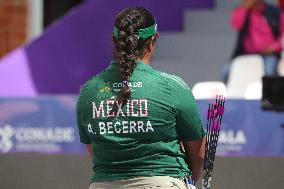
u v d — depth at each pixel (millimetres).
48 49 32531
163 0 33094
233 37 31703
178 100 11773
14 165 18953
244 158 17891
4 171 18984
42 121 24969
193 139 12023
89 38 32625
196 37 31906
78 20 32625
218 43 31672
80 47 32656
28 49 32531
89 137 12289
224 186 17891
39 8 38031
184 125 11898
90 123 12070
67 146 24812
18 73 32250
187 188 11922
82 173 18609
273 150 22641
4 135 25156
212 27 32781
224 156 17938
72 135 24797
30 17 38031
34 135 25094
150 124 11695
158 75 11914
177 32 32844
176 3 33344
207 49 31781
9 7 38125
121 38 11922
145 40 12078
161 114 11727
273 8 29625
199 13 32938
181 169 11898
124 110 11789
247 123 22734
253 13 29625
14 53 32531
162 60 31641
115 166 11844
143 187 11656
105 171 11938
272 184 17828
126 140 11750
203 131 12117
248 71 29234
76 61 32625
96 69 32625
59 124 24828
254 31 29594
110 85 12008
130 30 11898
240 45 29719
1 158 19016
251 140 22719
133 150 11727
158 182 11641
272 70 29188
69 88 32625
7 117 25172
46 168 18797
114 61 12203
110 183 11820
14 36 38250
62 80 32562
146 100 11734
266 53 29438
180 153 12000
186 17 33031
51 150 24828
